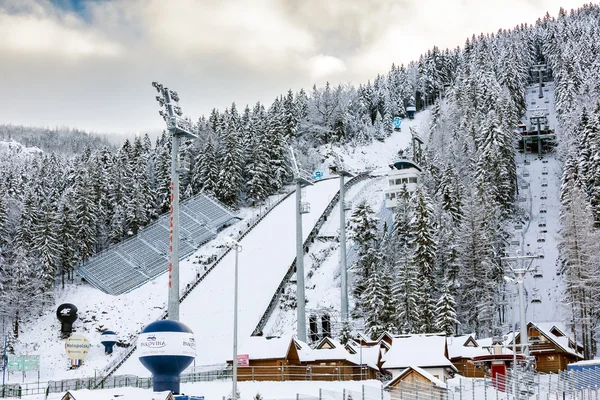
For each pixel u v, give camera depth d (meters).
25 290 116.19
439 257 107.75
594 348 88.81
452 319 89.69
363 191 169.50
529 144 182.88
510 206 136.25
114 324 115.62
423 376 53.69
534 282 114.50
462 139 158.38
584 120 139.62
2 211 130.00
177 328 52.91
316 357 73.38
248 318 111.31
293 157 102.50
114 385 80.62
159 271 133.25
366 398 50.53
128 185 155.25
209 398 59.19
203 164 165.62
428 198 116.19
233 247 47.91
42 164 192.12
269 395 59.41
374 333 90.50
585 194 111.75
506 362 67.12
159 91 83.44
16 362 95.88
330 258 132.25
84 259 135.50
